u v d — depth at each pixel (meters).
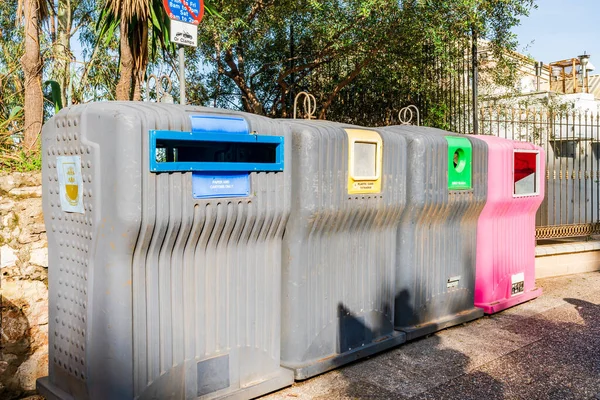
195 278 2.99
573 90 14.94
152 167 2.68
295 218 3.50
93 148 2.74
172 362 2.90
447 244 4.77
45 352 3.58
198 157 3.59
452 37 7.68
